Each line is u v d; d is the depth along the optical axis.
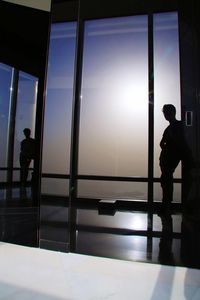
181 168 2.52
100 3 2.79
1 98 3.28
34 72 3.15
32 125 3.16
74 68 2.84
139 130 3.21
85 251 2.36
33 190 3.03
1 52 3.25
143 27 2.96
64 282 1.79
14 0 2.98
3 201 3.10
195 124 2.42
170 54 2.85
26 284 1.76
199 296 1.62
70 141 2.93
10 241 2.62
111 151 3.32
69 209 2.86
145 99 3.10
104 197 3.33
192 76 2.40
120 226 2.81
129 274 1.93
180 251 2.33
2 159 3.21
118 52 3.09
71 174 2.96
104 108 3.28
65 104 2.86
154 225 2.70
